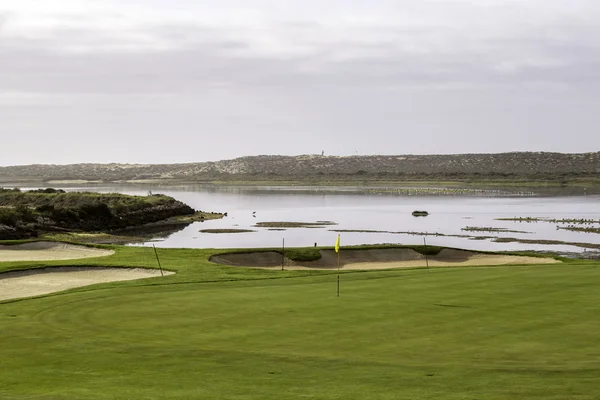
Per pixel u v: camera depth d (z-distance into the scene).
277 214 139.38
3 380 18.52
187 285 35.72
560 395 16.45
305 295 31.47
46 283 41.81
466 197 197.88
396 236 94.25
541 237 91.00
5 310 28.64
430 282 35.03
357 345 22.02
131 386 17.86
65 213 104.56
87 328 24.89
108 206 117.56
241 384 17.95
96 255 58.72
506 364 19.59
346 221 120.19
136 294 32.38
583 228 102.75
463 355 20.69
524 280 34.84
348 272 41.09
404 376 18.52
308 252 57.16
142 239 93.44
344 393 17.02
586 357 20.22
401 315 26.39
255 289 33.84
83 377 18.78
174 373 19.09
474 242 85.94
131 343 22.55
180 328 24.70
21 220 94.88
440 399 16.36
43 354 21.25
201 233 101.88
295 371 19.19
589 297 29.59
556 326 24.14
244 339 22.97
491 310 27.06
